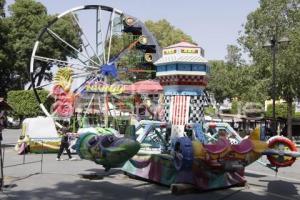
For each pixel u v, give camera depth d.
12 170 15.95
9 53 53.97
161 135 13.76
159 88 33.91
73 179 14.05
